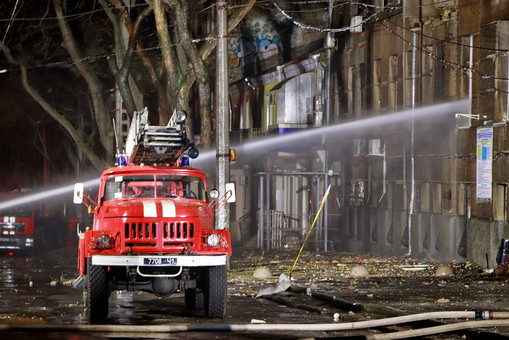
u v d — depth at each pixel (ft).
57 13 274.36
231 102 347.56
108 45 305.32
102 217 113.29
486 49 178.29
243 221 296.71
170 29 299.38
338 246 259.80
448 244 195.31
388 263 193.47
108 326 97.81
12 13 285.84
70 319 114.93
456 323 93.35
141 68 320.09
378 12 223.51
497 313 98.07
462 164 192.03
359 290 137.39
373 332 101.14
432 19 203.31
